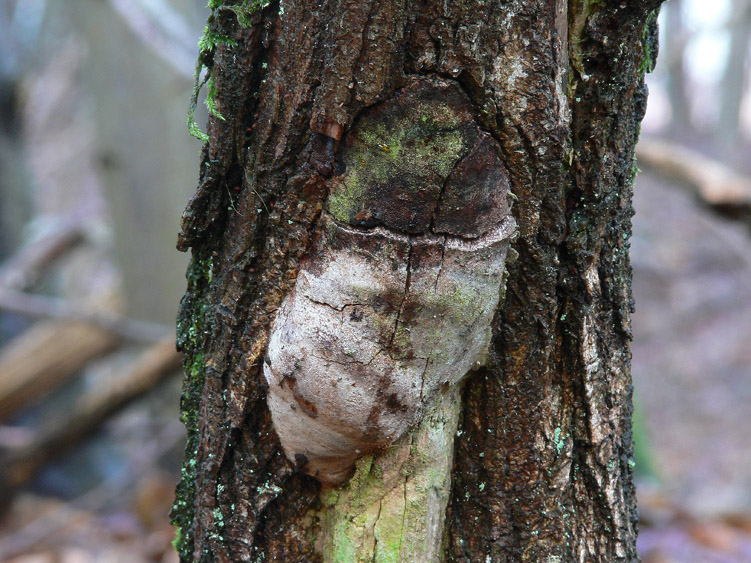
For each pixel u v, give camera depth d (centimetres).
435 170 73
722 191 177
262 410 77
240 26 74
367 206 73
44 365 203
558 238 76
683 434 414
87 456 237
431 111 72
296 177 74
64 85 594
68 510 202
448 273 73
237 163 76
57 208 587
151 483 192
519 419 78
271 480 78
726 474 361
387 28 72
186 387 81
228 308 77
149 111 237
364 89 72
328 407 75
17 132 292
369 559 78
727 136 758
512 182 74
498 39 73
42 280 266
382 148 73
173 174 243
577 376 78
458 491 79
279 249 75
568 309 77
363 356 74
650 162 206
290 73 74
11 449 195
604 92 75
